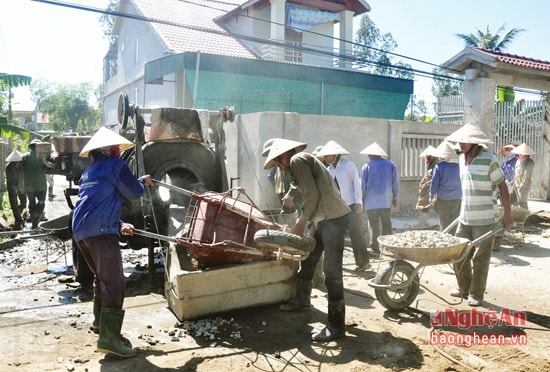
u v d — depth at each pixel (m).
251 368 4.36
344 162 7.62
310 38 25.95
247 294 5.53
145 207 6.78
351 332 5.19
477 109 14.29
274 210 7.17
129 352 4.55
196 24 24.20
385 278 5.65
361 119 12.47
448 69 14.91
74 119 62.25
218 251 5.34
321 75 17.31
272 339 5.01
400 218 12.45
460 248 5.54
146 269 7.76
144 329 5.27
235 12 23.84
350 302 6.20
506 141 15.88
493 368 4.39
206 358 4.55
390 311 5.83
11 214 13.45
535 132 16.22
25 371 4.26
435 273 7.61
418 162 13.59
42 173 11.31
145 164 7.32
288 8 24.05
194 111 7.61
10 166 11.30
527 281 7.16
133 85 26.72
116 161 4.79
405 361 4.50
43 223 7.39
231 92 16.05
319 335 4.95
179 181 7.83
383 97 18.97
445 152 8.30
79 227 4.59
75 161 9.47
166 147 7.49
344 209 5.07
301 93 17.23
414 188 13.55
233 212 5.54
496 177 5.93
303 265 5.75
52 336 5.07
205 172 7.79
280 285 5.73
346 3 25.58
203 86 15.68
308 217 4.94
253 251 5.33
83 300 6.33
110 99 32.34
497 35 38.25
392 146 12.90
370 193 8.56
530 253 9.02
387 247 5.60
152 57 23.42
